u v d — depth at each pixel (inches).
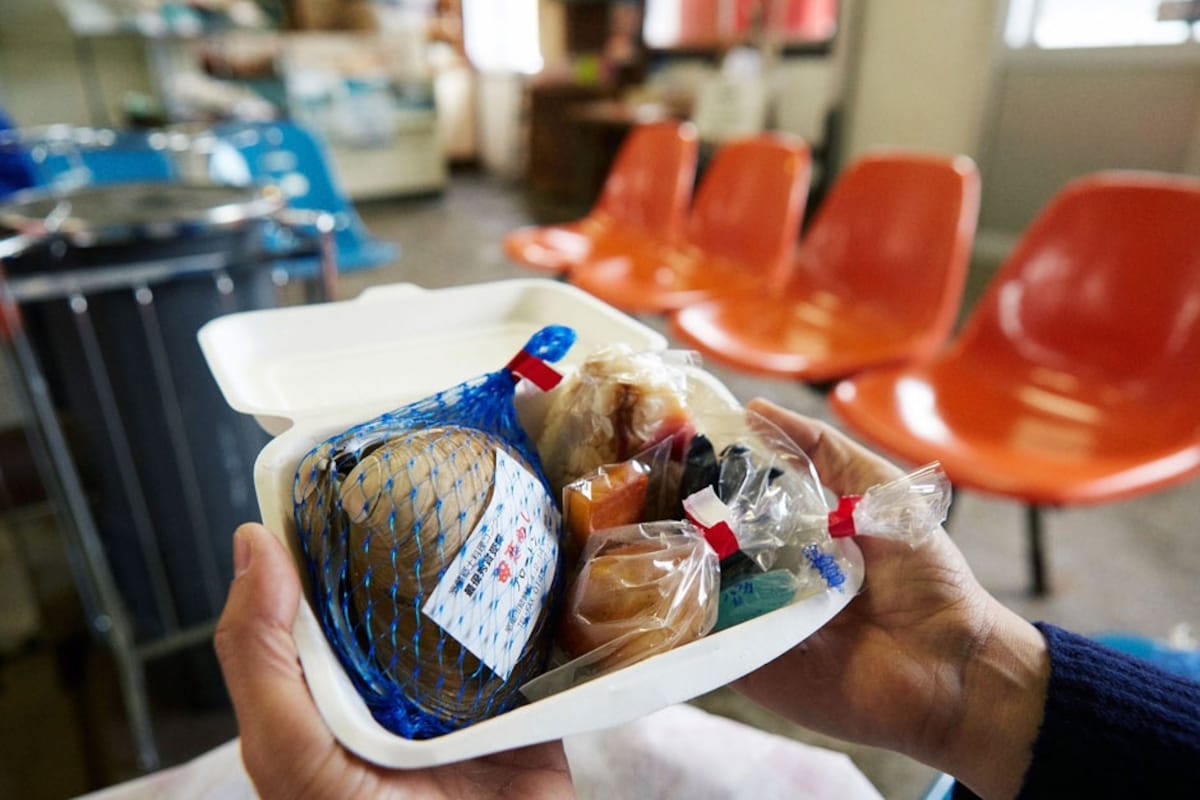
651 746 22.6
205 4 131.1
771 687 20.3
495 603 12.3
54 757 43.4
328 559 12.3
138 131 77.6
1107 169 91.4
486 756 13.9
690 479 15.3
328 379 19.6
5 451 55.7
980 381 47.3
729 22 150.3
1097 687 16.6
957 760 17.9
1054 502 34.3
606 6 188.7
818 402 78.5
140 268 34.5
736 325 57.0
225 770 22.1
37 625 52.0
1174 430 38.1
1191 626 49.6
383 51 197.9
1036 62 95.9
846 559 14.7
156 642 43.3
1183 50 81.1
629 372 15.9
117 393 38.1
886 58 115.6
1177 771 15.4
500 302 23.4
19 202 38.8
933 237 51.4
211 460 41.5
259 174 77.9
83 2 121.0
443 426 13.8
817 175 125.8
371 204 202.2
